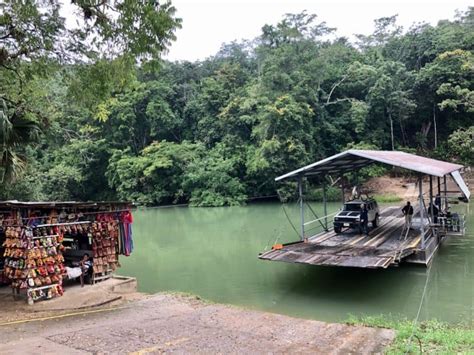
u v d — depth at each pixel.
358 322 8.34
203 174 40.03
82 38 10.86
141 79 48.75
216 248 18.55
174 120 46.81
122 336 6.72
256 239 20.34
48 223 9.81
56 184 38.75
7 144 10.02
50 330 7.26
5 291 10.52
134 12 10.47
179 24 11.18
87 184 45.16
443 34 43.62
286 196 37.12
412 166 12.77
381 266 10.61
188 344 6.31
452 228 16.14
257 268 14.58
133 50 11.02
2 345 6.28
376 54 46.50
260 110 39.00
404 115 41.19
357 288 11.72
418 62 45.81
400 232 16.17
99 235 11.36
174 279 13.36
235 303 10.66
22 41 10.37
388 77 40.25
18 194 22.52
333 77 43.94
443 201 22.59
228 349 6.11
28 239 9.37
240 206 37.97
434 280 12.02
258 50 42.91
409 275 12.65
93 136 44.78
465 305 9.82
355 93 43.97
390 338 6.79
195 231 23.97
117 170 41.84
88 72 11.66
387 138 43.03
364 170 38.22
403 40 47.88
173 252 17.98
